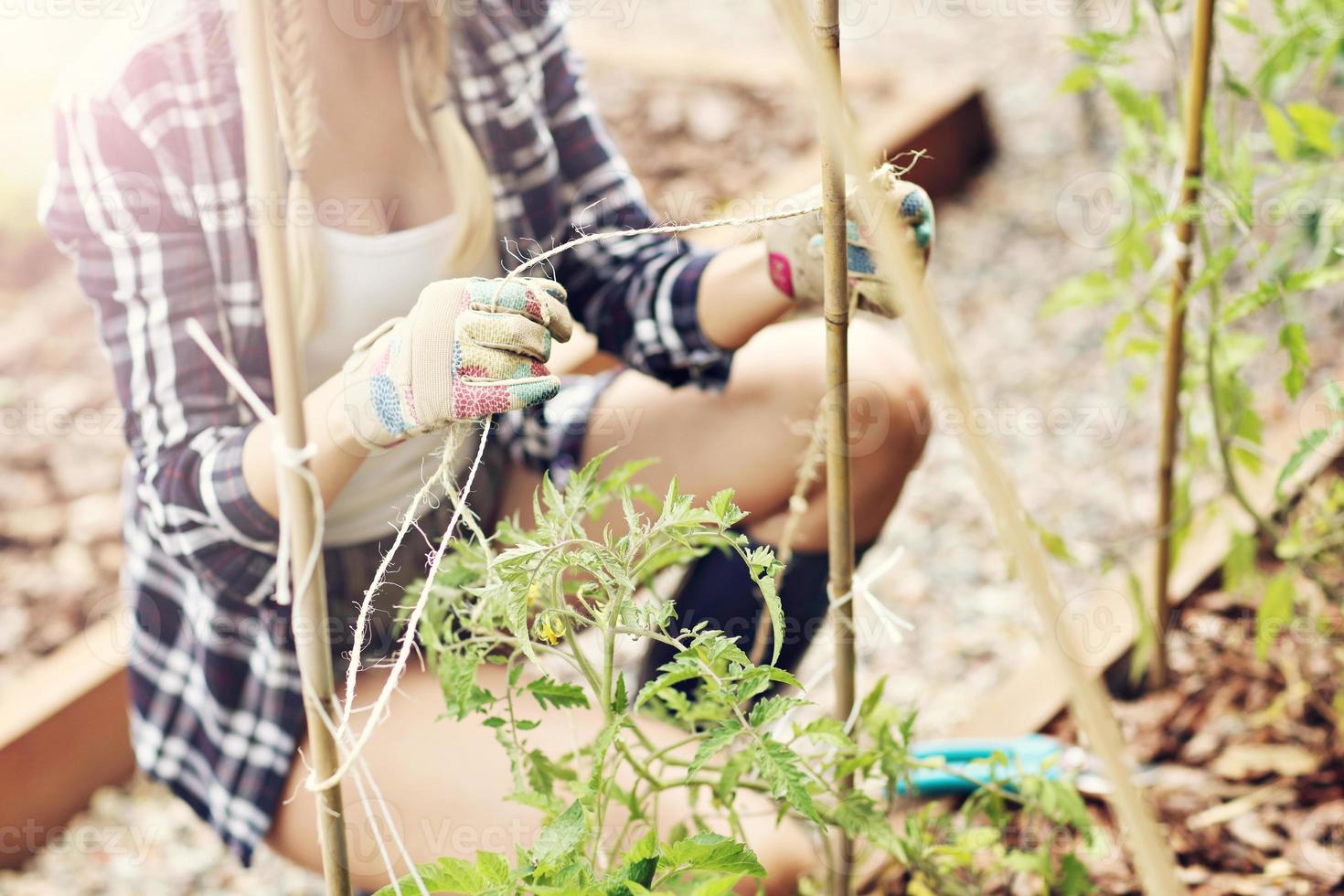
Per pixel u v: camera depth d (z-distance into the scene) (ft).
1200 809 5.30
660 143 11.57
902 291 2.50
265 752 4.34
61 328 9.37
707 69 12.49
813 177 10.17
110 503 8.03
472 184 4.52
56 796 6.28
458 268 4.56
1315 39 5.34
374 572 4.55
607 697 3.13
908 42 13.48
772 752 3.03
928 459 8.33
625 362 5.06
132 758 6.54
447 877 2.90
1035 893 4.88
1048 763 4.38
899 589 7.36
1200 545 6.59
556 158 5.06
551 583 3.10
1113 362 5.65
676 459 4.99
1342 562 6.33
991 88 12.51
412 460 4.50
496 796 4.10
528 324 3.10
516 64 4.85
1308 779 5.38
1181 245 5.00
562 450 5.14
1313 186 5.81
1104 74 5.15
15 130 10.21
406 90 4.47
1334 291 8.73
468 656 3.49
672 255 5.01
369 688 4.44
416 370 3.06
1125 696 5.98
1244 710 5.79
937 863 4.23
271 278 2.74
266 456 3.81
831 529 3.57
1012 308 9.68
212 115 4.04
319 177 4.39
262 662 4.32
